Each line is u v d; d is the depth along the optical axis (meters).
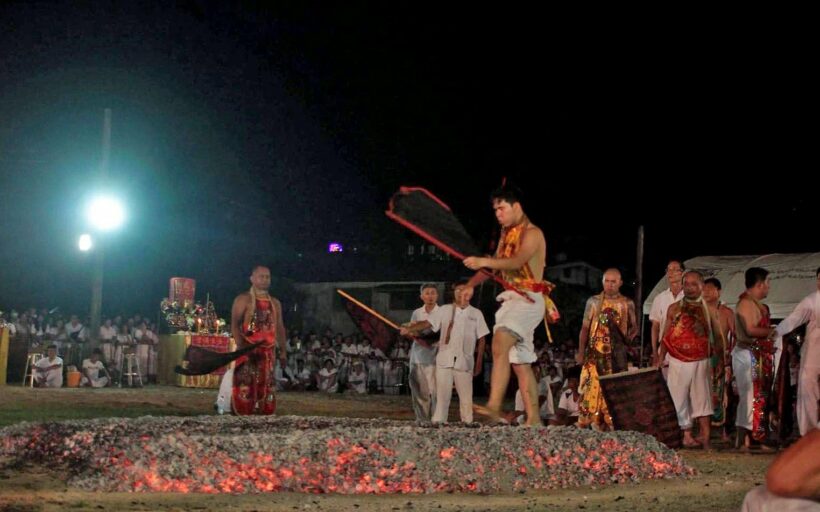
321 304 38.09
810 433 2.42
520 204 7.82
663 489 6.91
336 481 6.47
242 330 11.28
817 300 10.27
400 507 5.86
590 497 6.47
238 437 6.67
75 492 6.13
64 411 13.77
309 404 18.62
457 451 6.78
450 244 7.67
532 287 7.75
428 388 12.23
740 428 10.93
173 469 6.37
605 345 10.76
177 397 17.97
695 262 18.78
